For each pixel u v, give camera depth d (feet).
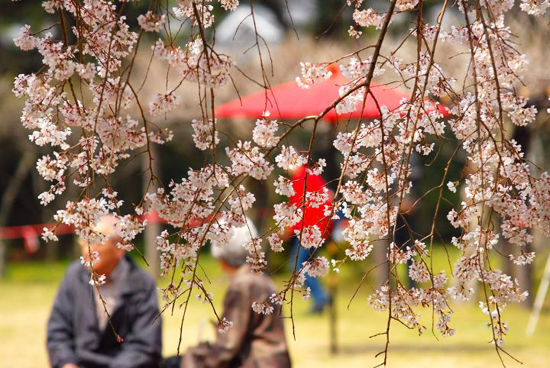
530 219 13.64
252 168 13.19
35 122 12.76
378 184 13.94
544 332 62.08
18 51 102.22
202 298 13.24
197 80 12.74
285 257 77.25
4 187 126.00
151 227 90.53
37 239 122.83
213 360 26.81
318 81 13.92
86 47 12.85
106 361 29.99
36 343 60.75
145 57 70.54
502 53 14.17
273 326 26.84
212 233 13.24
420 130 14.06
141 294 30.50
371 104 33.35
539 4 14.32
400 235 37.27
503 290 13.76
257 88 76.07
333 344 56.03
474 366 50.67
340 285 89.86
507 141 13.83
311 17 107.55
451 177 101.76
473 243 13.87
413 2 14.07
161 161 113.80
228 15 94.07
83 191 12.99
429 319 66.49
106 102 12.98
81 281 30.71
